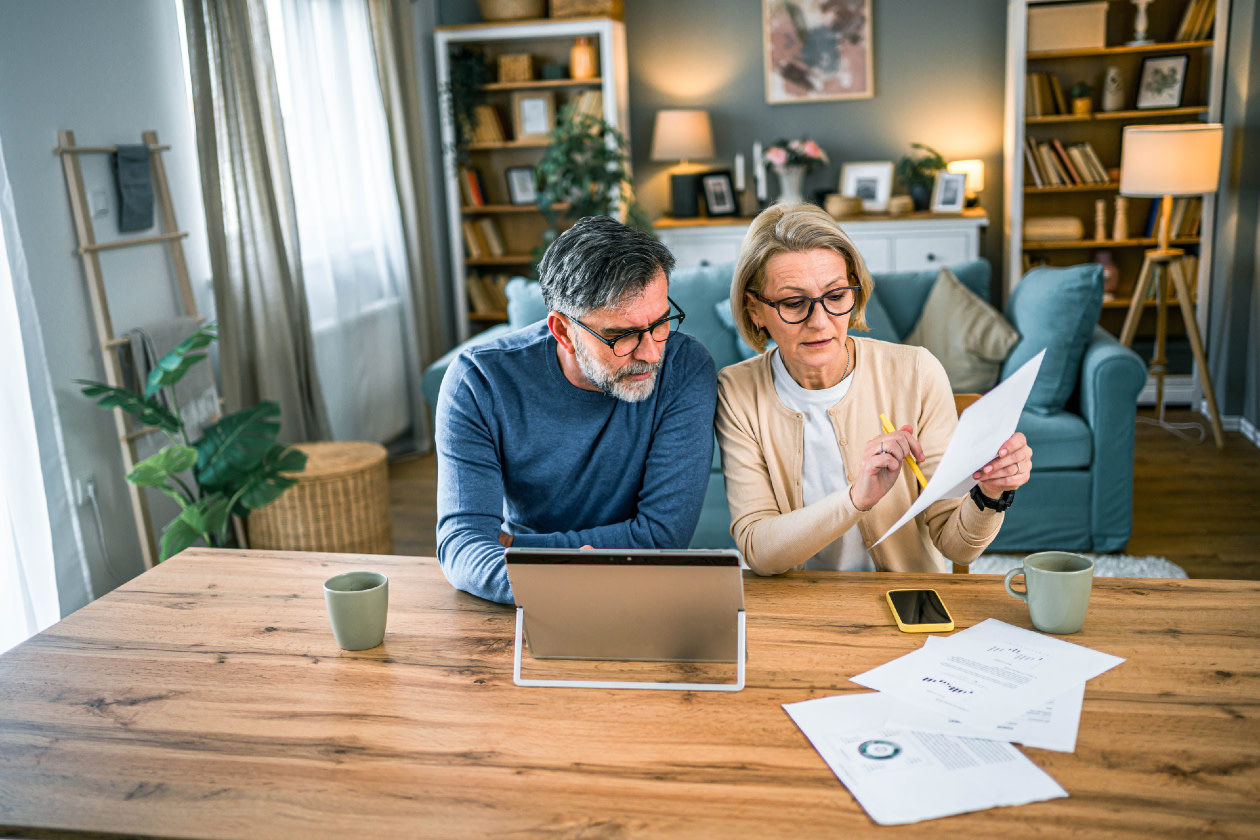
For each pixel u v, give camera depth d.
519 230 5.83
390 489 4.48
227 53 3.55
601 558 1.12
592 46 5.33
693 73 5.67
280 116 3.87
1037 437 3.22
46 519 2.71
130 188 3.15
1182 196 4.94
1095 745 0.98
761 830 0.88
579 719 1.07
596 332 1.32
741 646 1.13
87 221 2.95
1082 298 3.19
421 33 5.50
